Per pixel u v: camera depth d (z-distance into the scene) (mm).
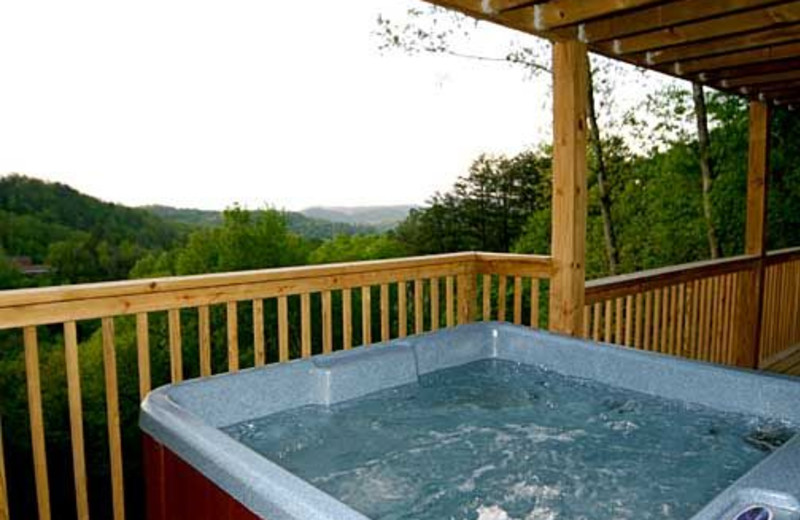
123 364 7926
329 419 2365
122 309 2074
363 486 1849
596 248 9945
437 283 3275
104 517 6535
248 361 8742
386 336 3033
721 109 8281
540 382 2789
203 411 2094
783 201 7902
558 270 3129
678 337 3898
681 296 3902
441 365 2873
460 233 11711
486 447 2125
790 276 5449
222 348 8438
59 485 6176
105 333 2070
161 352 8281
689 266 3936
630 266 9516
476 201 11641
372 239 11469
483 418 2391
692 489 1802
